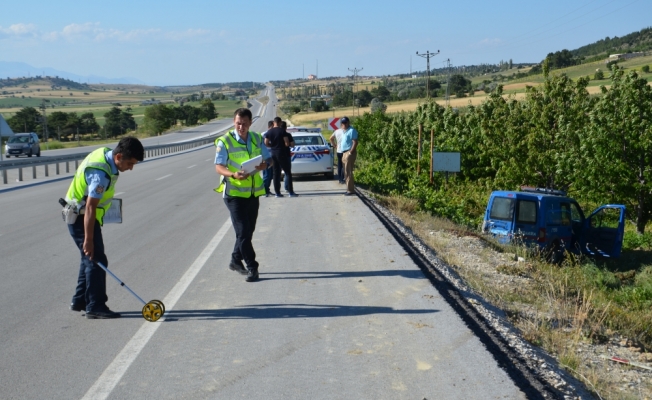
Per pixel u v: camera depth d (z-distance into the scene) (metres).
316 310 6.61
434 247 11.38
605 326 7.74
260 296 7.19
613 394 5.04
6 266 9.06
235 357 5.30
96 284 6.39
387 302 6.88
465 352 5.35
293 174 21.31
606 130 21.17
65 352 5.47
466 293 7.58
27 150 42.09
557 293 9.07
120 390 4.65
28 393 4.62
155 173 28.00
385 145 34.03
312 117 117.38
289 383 4.74
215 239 11.02
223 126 120.06
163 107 120.19
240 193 7.78
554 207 16.27
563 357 5.64
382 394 4.53
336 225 12.15
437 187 26.64
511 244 14.80
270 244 10.30
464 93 121.88
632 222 22.08
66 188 21.77
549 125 24.80
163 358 5.30
